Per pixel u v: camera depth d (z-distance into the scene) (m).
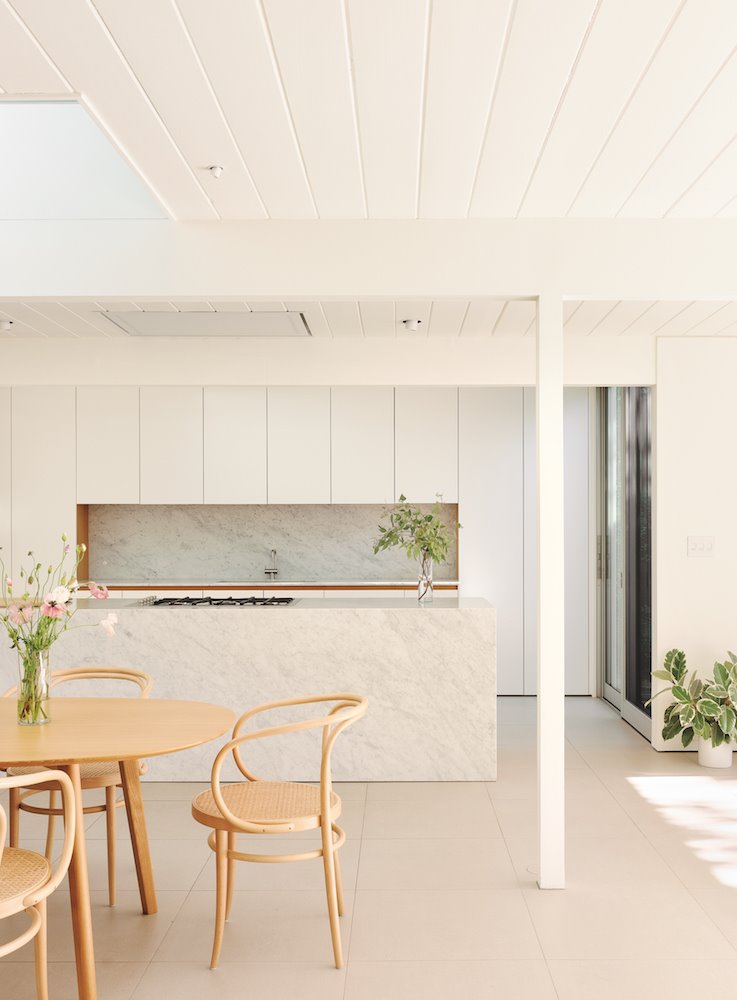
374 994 2.81
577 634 7.71
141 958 3.06
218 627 5.17
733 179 3.27
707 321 5.32
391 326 5.47
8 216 3.67
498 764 5.51
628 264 3.65
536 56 2.42
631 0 2.16
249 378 5.88
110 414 7.25
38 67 2.50
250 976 2.93
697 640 5.77
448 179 3.26
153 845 4.16
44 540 7.20
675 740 5.80
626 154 3.05
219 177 3.23
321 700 3.55
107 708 3.43
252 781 3.45
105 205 3.68
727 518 5.77
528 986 2.85
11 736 2.97
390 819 4.49
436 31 2.30
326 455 7.36
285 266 3.67
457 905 3.46
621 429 7.09
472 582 7.51
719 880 3.68
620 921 3.31
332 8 2.21
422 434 7.43
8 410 7.21
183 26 2.29
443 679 5.17
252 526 7.81
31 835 4.31
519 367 5.82
